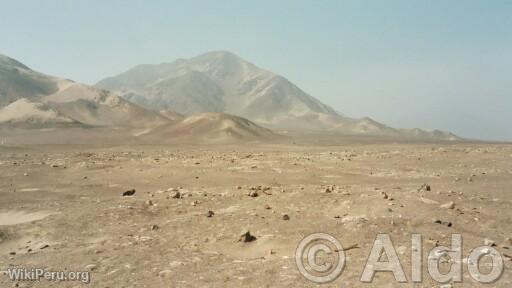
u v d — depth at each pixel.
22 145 76.12
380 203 16.34
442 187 24.02
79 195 24.00
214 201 19.78
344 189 22.09
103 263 11.20
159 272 10.38
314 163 42.16
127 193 23.70
